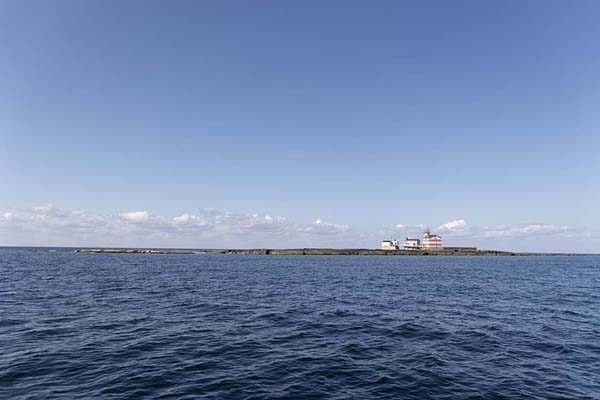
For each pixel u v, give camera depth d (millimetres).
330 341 18938
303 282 49375
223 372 14211
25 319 22609
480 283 49438
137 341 18281
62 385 12555
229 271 70000
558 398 12188
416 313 26859
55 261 100125
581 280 55750
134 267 78438
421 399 12016
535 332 21047
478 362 15727
